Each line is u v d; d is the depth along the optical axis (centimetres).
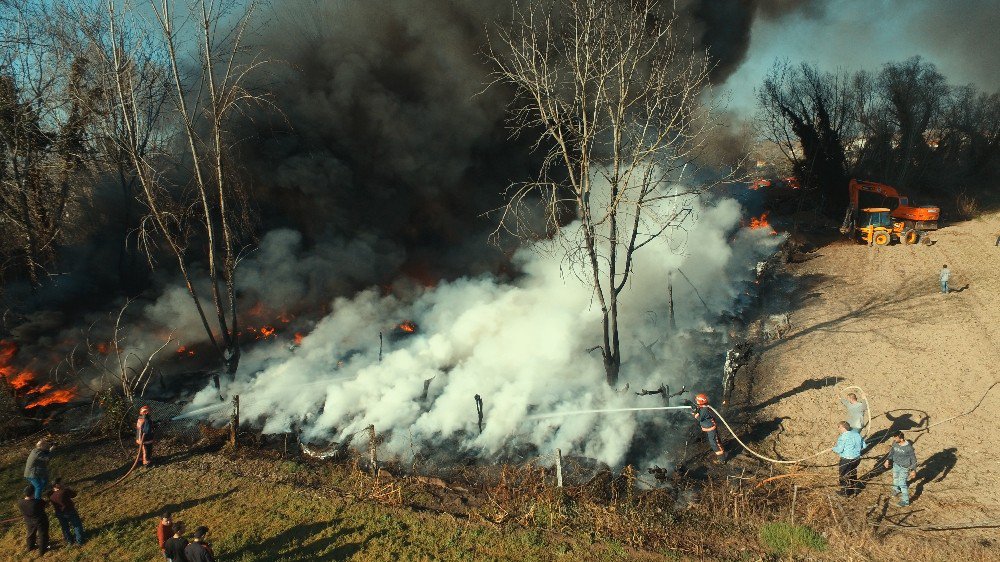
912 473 1092
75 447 1274
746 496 1008
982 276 2347
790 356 1681
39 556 937
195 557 767
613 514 973
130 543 955
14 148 1830
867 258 2780
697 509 993
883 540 904
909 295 2172
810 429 1268
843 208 3703
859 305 2106
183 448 1258
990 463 1102
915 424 1269
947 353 1631
